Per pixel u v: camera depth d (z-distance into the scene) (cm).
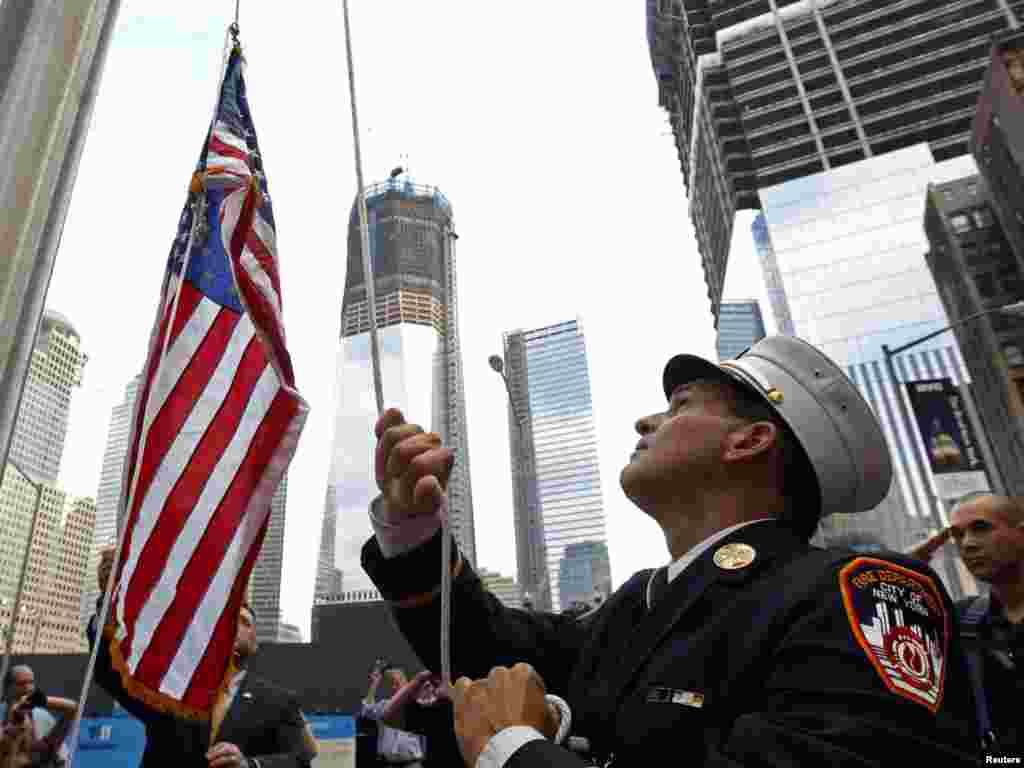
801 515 142
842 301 8119
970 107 8338
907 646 95
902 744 82
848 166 8612
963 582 3384
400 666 1783
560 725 105
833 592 103
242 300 281
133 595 247
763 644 104
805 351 147
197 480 268
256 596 6750
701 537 137
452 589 142
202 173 295
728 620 113
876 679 89
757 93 9138
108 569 255
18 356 141
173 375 279
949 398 2228
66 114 159
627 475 145
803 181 8725
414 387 6100
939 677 96
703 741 103
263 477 274
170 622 250
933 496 2188
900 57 8706
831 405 141
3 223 142
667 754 105
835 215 8500
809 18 9162
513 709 100
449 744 207
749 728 89
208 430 276
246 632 358
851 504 142
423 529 136
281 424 281
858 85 8800
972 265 6812
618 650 131
